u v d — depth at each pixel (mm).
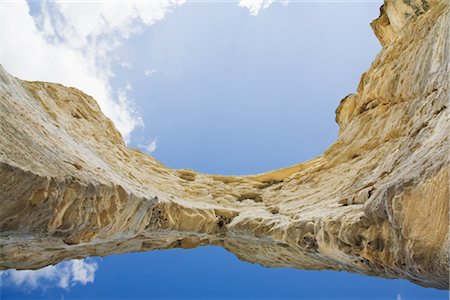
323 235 9070
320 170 15164
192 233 13500
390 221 5863
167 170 16984
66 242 7379
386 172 8648
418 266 5086
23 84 10117
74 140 9930
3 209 4969
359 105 15438
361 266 7871
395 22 15148
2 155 4863
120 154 13492
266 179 18062
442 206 4859
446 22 9492
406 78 11578
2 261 9203
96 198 7426
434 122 7305
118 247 12711
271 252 13875
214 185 17297
